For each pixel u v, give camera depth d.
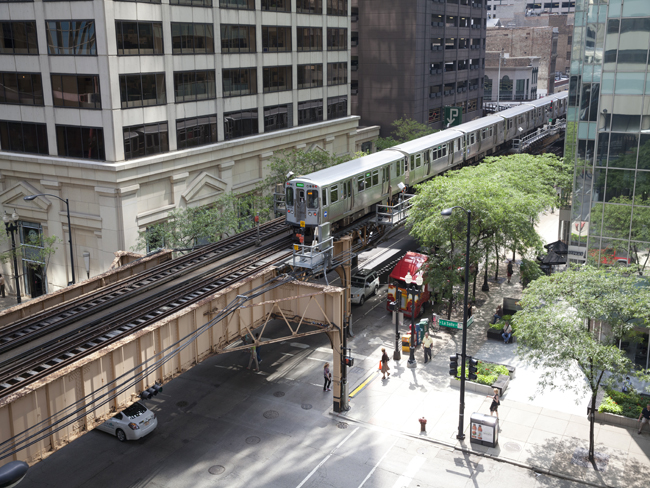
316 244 32.16
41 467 26.08
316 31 61.62
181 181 47.25
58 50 41.81
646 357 32.03
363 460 26.42
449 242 38.31
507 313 40.59
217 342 26.56
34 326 26.14
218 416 29.95
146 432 27.77
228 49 50.75
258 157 55.84
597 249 34.22
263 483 24.89
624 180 32.59
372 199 41.34
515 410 30.19
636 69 31.19
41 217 45.88
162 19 44.00
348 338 38.00
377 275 45.28
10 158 45.34
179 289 29.58
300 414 30.08
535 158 49.78
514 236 37.03
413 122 76.12
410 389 32.25
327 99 65.06
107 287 30.16
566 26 166.12
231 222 43.09
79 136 42.66
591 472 25.31
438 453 26.92
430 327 39.84
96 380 20.94
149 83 43.72
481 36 104.56
